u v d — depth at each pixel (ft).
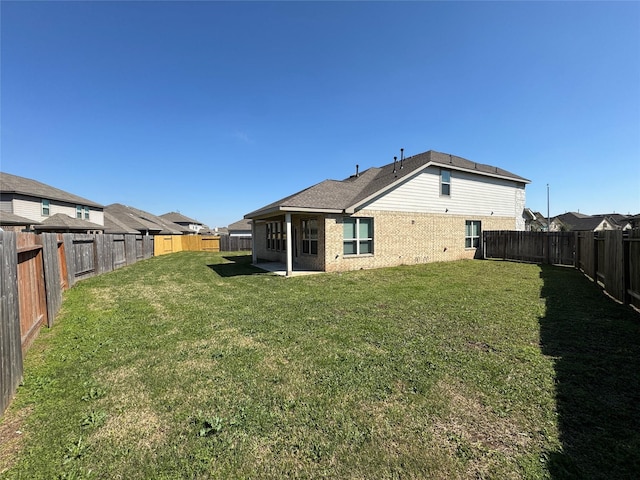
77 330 16.79
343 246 38.45
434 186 46.19
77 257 33.50
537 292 24.57
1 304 9.08
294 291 26.32
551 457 6.73
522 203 58.44
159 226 125.59
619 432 7.51
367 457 6.88
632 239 18.79
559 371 10.84
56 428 8.09
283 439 7.52
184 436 7.70
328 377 10.73
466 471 6.43
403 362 11.83
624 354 12.22
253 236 50.75
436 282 29.63
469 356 12.29
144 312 20.44
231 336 15.28
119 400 9.47
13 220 57.67
